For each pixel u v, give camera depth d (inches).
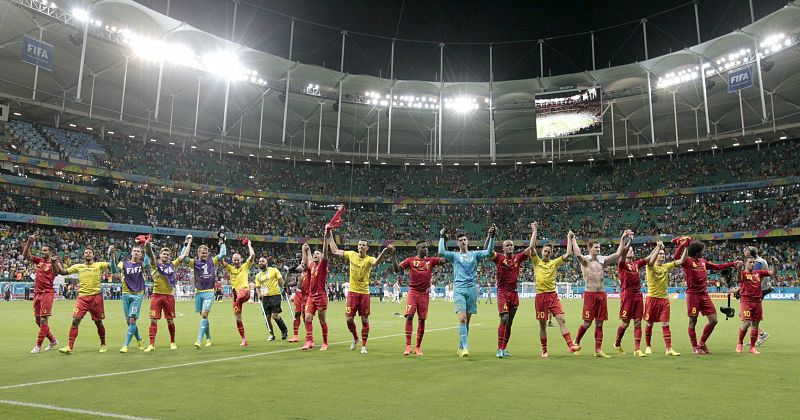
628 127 2449.6
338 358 416.8
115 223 1996.8
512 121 2497.5
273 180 2598.4
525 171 2819.9
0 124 1943.9
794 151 2324.1
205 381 313.1
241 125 2338.8
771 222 2161.7
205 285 508.7
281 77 2169.0
